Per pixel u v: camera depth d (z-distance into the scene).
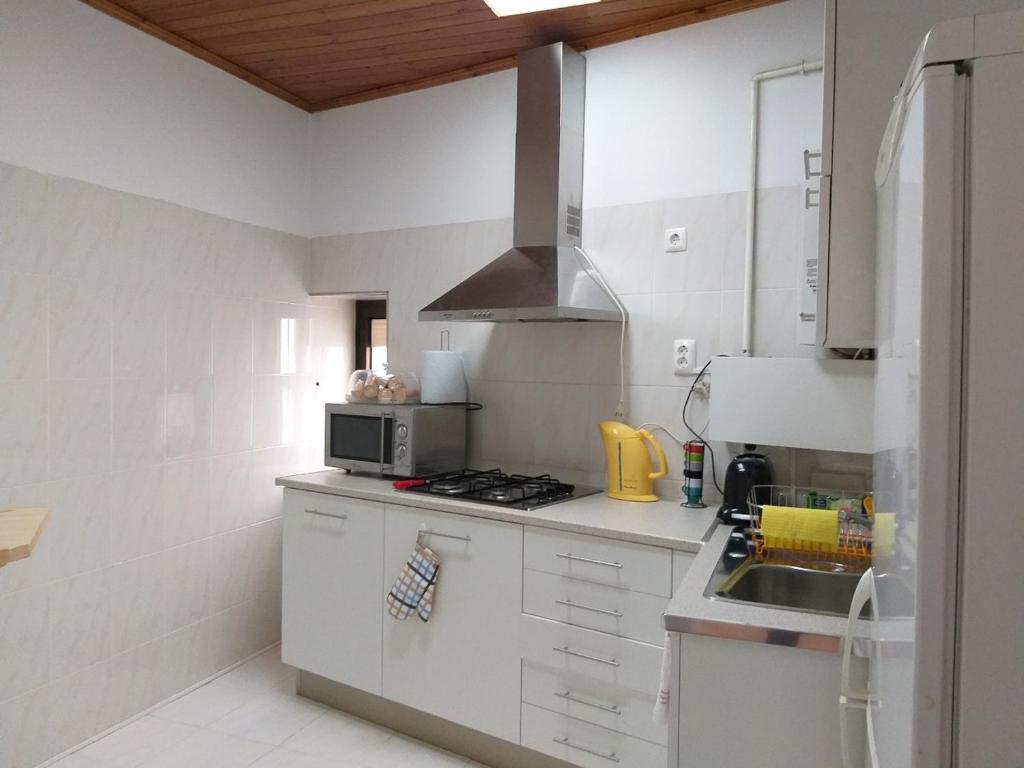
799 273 2.33
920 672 0.64
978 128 0.61
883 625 0.88
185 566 2.84
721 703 1.38
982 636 0.62
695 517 2.24
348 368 3.73
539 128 2.70
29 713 2.28
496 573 2.30
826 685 1.30
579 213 2.76
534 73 2.71
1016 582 0.61
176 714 2.68
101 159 2.51
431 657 2.44
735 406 2.21
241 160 3.10
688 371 2.54
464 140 3.07
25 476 2.28
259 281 3.20
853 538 1.75
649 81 2.63
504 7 2.33
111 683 2.55
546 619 2.21
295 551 2.80
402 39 2.76
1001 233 0.61
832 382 2.09
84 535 2.46
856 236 1.42
